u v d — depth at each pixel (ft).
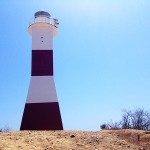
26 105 97.25
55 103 97.96
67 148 40.98
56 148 40.40
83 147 42.57
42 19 108.37
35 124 95.04
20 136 46.11
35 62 101.86
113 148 44.32
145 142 50.08
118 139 51.08
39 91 98.37
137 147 46.78
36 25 105.09
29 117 95.76
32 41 104.78
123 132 57.11
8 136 45.39
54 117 96.48
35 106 96.84
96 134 52.85
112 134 55.42
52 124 95.71
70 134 50.47
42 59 102.58
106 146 44.73
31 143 41.60
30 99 97.55
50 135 48.62
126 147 45.83
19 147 38.11
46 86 99.25
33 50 103.30
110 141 48.29
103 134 54.03
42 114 96.22
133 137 53.36
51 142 43.32
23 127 95.30
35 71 100.83
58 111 97.71
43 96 97.91
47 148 39.81
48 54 103.60
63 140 45.34
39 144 41.50
